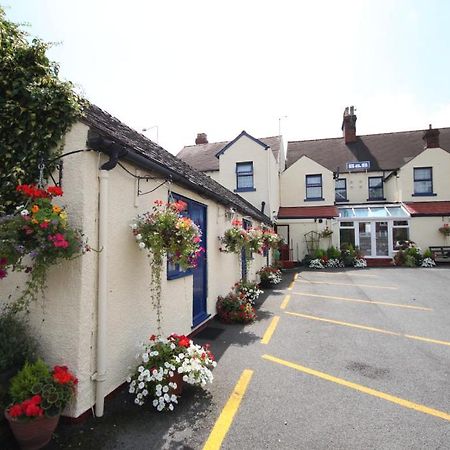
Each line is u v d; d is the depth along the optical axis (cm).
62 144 376
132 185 453
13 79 393
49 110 374
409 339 669
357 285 1331
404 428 360
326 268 2000
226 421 370
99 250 381
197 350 443
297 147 2942
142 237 434
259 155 1998
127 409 388
